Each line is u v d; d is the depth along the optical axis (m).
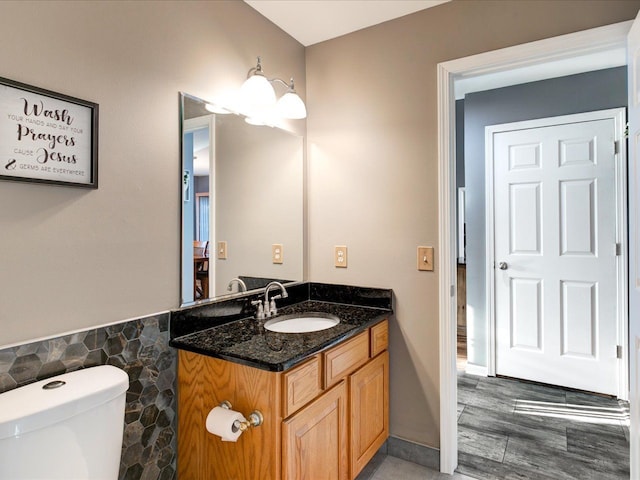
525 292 3.04
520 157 3.05
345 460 1.68
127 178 1.40
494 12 1.83
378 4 1.95
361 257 2.20
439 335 1.96
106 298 1.33
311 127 2.37
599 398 2.75
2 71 1.08
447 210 1.93
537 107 2.99
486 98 3.19
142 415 1.44
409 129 2.05
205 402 1.46
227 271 1.83
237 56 1.88
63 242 1.22
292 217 2.26
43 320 1.17
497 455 2.08
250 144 1.96
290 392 1.33
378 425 1.97
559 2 1.68
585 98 2.82
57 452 1.02
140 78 1.44
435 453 1.97
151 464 1.47
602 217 2.77
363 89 2.19
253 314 1.97
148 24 1.47
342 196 2.26
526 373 3.05
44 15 1.17
